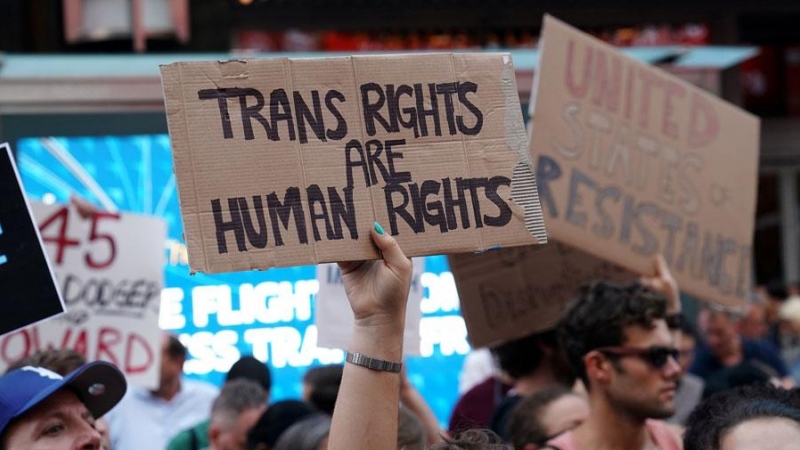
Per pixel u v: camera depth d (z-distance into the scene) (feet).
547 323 17.57
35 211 18.33
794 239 43.57
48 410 11.57
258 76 10.19
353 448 9.89
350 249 10.17
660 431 14.99
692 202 17.70
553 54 16.83
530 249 17.56
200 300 26.58
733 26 38.06
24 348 17.98
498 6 35.55
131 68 27.27
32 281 12.95
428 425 17.62
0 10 33.88
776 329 40.04
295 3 34.96
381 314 10.07
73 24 29.32
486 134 10.62
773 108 42.68
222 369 26.48
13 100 26.48
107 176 26.68
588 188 16.94
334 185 10.23
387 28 35.96
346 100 10.36
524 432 15.58
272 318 26.66
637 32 37.70
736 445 10.42
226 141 10.05
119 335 18.65
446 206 10.44
